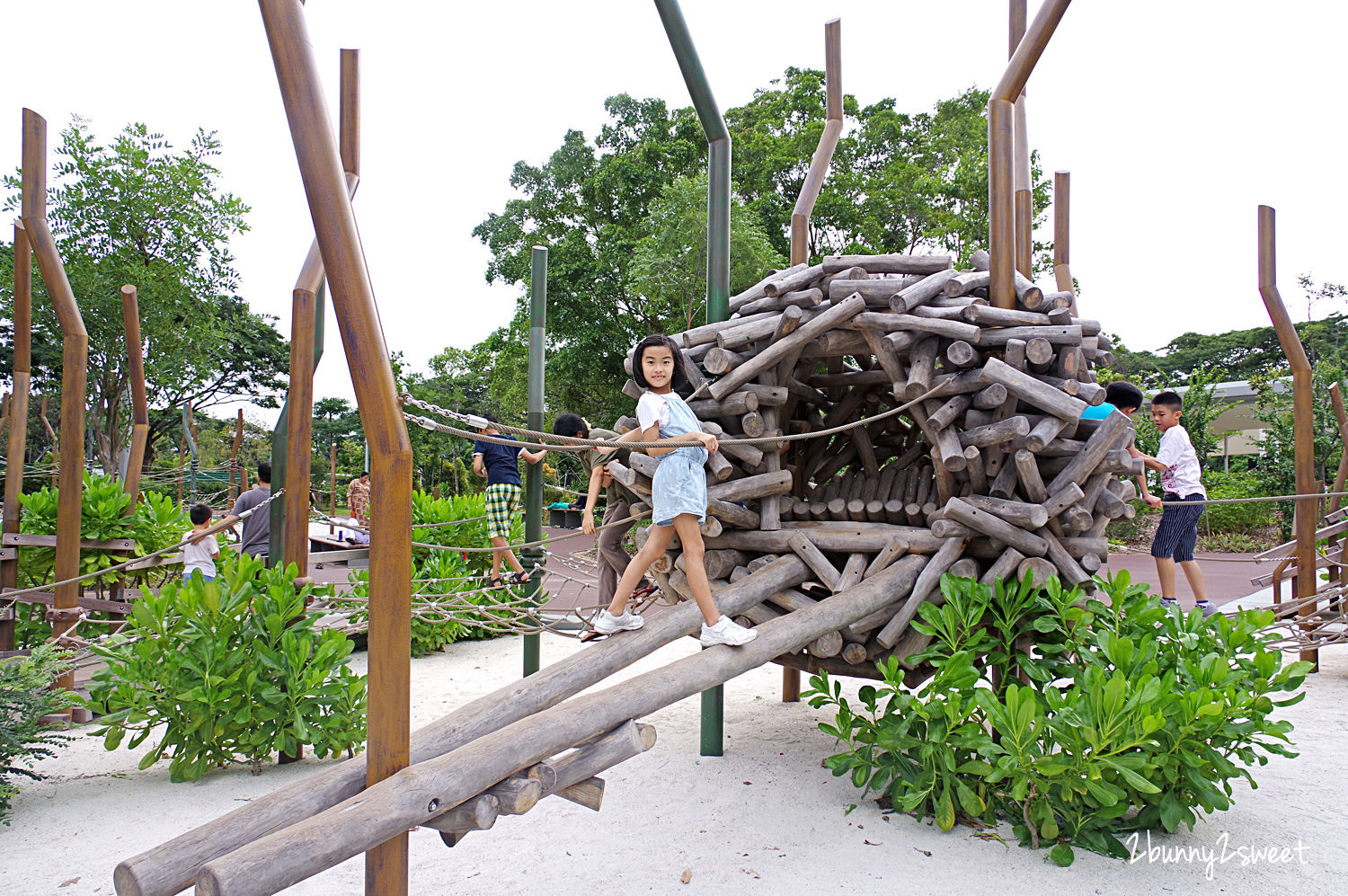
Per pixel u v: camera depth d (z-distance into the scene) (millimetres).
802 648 4566
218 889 1999
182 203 19375
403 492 2412
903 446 5590
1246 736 3625
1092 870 3449
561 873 3469
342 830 2217
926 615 4074
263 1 2234
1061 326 4012
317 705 4723
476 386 40562
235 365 31406
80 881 3379
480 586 8305
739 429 4609
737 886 3332
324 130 2279
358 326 2311
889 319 4172
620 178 22859
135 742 4523
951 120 25672
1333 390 8594
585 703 3002
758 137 24031
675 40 4887
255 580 5176
